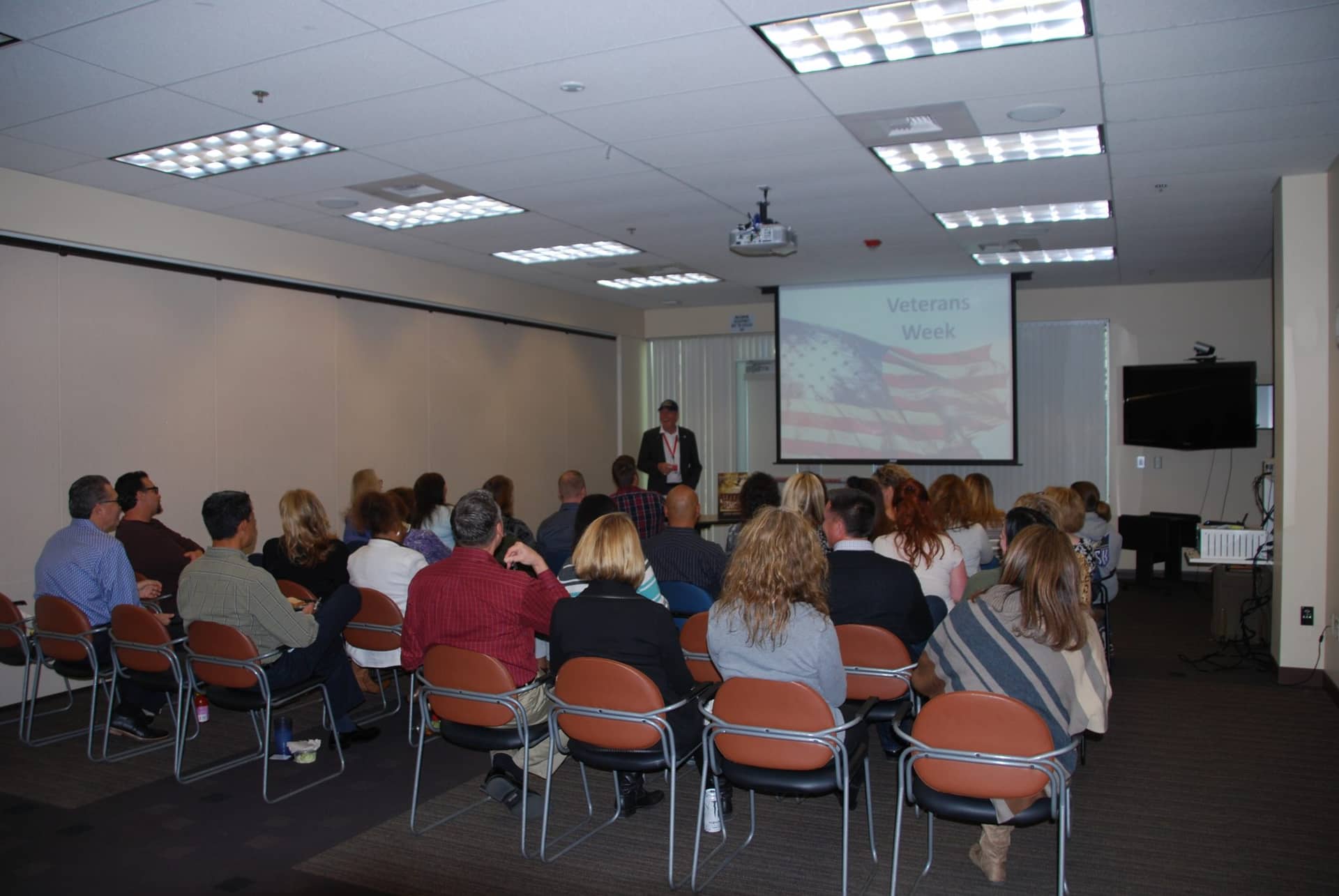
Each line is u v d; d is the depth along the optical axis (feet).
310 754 13.16
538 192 18.10
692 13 10.12
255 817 11.25
